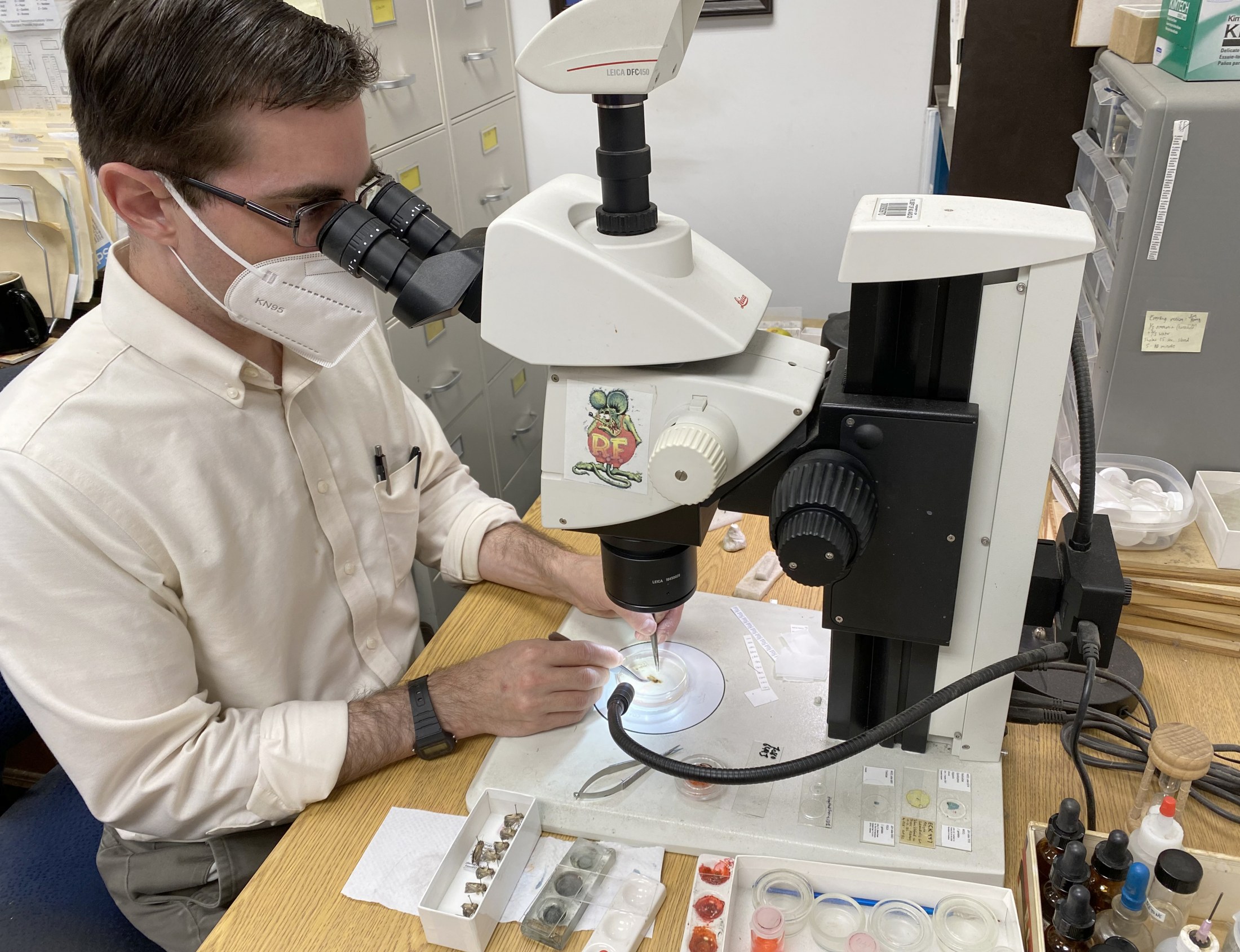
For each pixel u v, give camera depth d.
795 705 0.93
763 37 2.06
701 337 0.63
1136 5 1.34
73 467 0.88
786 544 0.66
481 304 0.67
